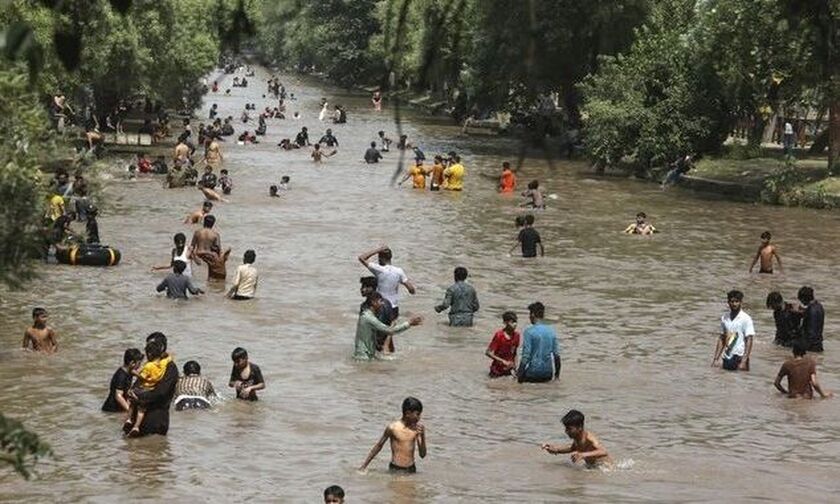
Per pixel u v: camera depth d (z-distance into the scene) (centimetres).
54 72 3297
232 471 2448
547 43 9069
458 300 3812
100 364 3259
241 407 2900
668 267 5050
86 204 5134
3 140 2036
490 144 11375
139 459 2509
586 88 8938
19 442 1017
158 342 2691
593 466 2516
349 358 3403
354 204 6919
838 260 5328
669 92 8494
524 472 2472
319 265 4888
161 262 4828
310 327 3778
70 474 2409
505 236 5834
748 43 6981
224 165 8988
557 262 5116
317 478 2419
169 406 2736
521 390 3116
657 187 8162
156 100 10825
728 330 3381
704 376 3297
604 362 3425
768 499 2339
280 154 10062
